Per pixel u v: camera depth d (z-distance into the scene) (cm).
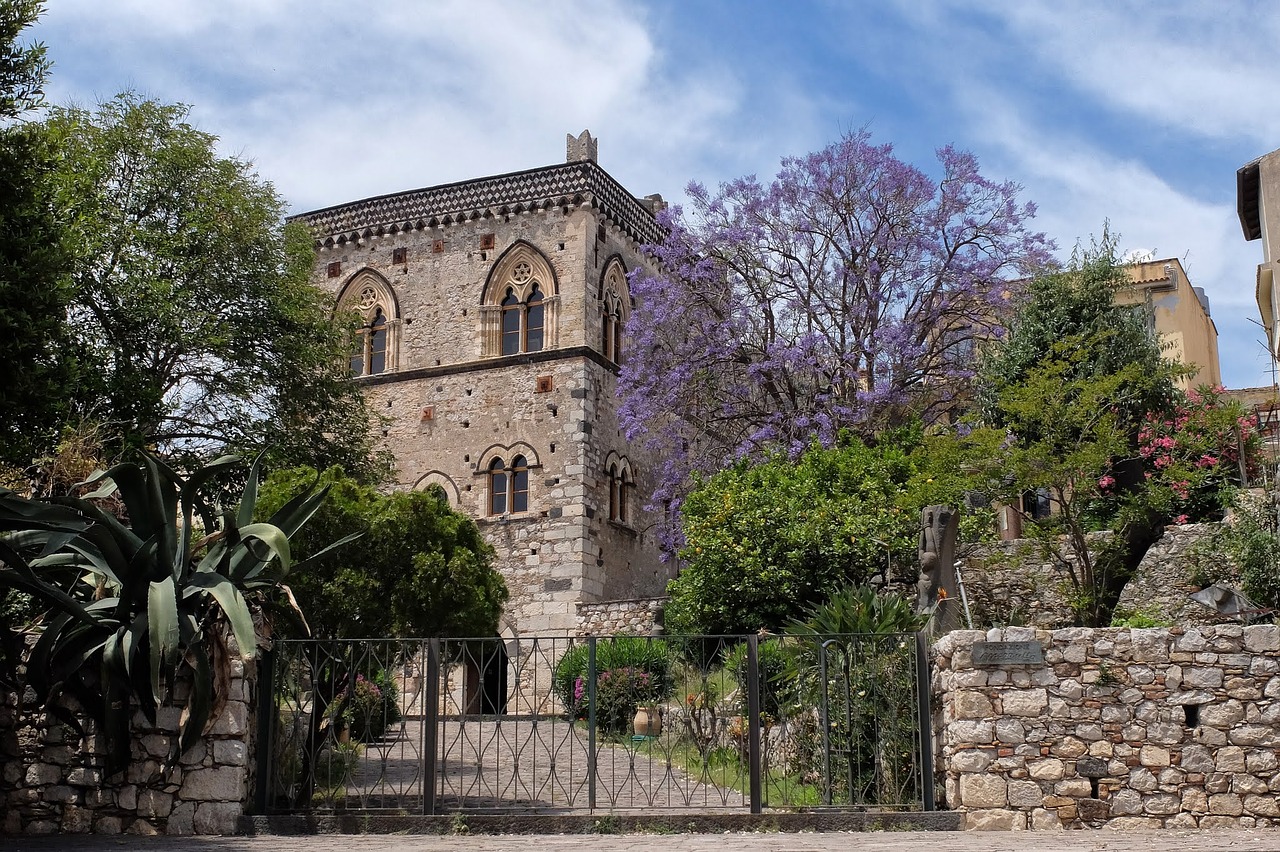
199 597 1263
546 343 3741
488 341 3822
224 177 2906
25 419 1605
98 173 2644
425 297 3947
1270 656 1283
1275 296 2544
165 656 1170
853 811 1288
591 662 1343
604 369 3794
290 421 2947
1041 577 2202
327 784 1451
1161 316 3588
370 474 3088
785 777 1431
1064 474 2012
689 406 3294
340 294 4072
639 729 1928
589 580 3544
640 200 4391
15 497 1205
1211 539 2088
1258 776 1253
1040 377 2094
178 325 2661
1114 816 1252
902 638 1393
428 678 1334
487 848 1105
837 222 3192
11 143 1480
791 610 2248
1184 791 1256
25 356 1491
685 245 3291
